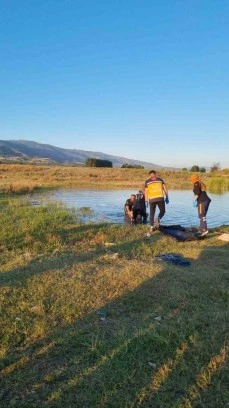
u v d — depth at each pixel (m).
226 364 4.26
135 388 3.86
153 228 13.01
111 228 13.03
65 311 5.62
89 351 4.53
